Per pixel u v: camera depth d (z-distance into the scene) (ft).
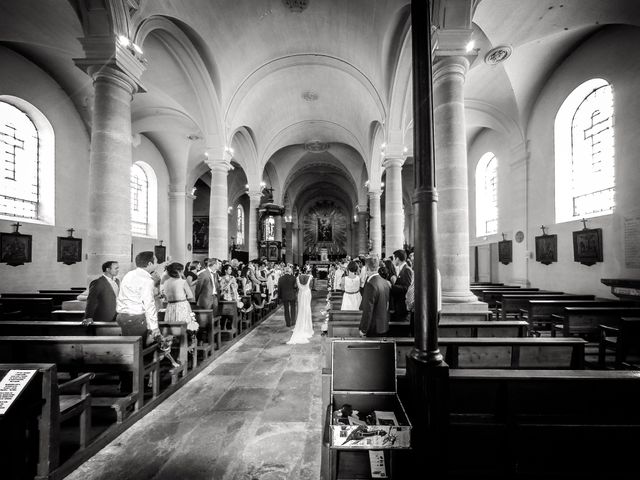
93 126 19.35
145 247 48.19
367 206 71.36
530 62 30.63
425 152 8.14
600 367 17.15
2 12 22.08
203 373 17.43
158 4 22.74
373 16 28.37
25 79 30.07
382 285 14.19
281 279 30.27
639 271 23.99
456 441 8.73
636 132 24.16
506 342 11.82
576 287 29.60
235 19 30.35
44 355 11.90
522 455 8.55
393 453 7.84
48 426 8.56
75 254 35.22
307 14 31.83
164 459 9.92
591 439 8.58
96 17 18.85
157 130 46.34
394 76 29.94
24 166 31.19
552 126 32.37
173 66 31.78
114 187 19.39
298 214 108.37
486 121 38.19
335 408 8.29
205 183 78.95
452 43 18.19
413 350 8.46
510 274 39.45
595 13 23.17
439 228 18.53
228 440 10.98
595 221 27.66
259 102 43.16
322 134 58.13
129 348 12.12
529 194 36.04
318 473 9.29
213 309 21.61
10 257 28.76
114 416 12.16
